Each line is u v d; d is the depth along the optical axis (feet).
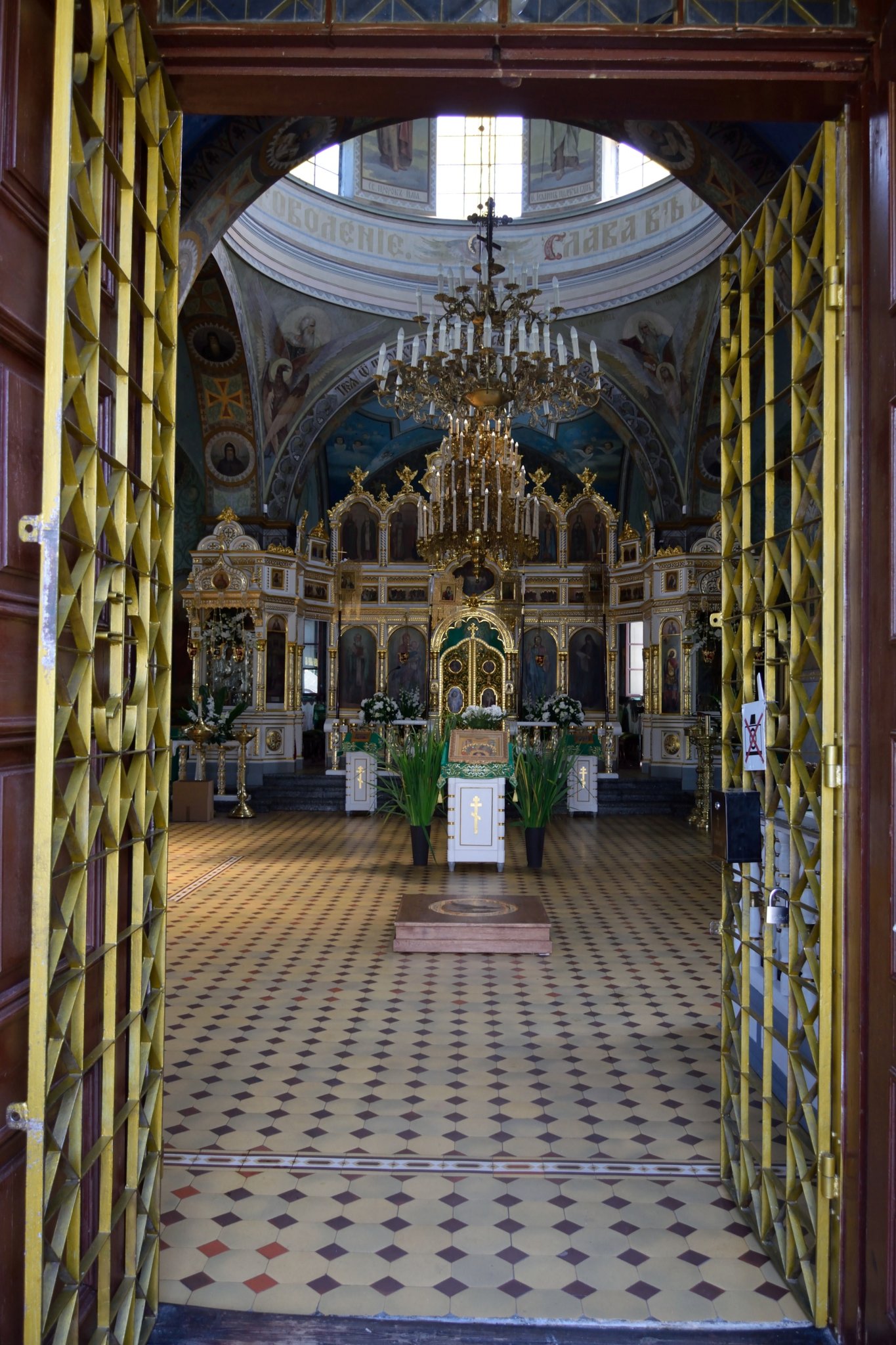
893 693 9.30
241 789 53.98
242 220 50.88
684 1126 15.28
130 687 10.47
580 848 43.75
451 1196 13.04
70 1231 8.12
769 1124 11.79
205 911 30.45
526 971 23.97
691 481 59.57
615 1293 10.87
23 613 7.63
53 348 7.26
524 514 47.09
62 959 8.63
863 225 10.14
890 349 9.41
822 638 10.44
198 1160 13.96
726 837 12.91
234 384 57.06
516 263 59.93
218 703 56.39
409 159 59.98
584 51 10.14
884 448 9.57
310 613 66.59
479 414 38.45
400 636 71.05
